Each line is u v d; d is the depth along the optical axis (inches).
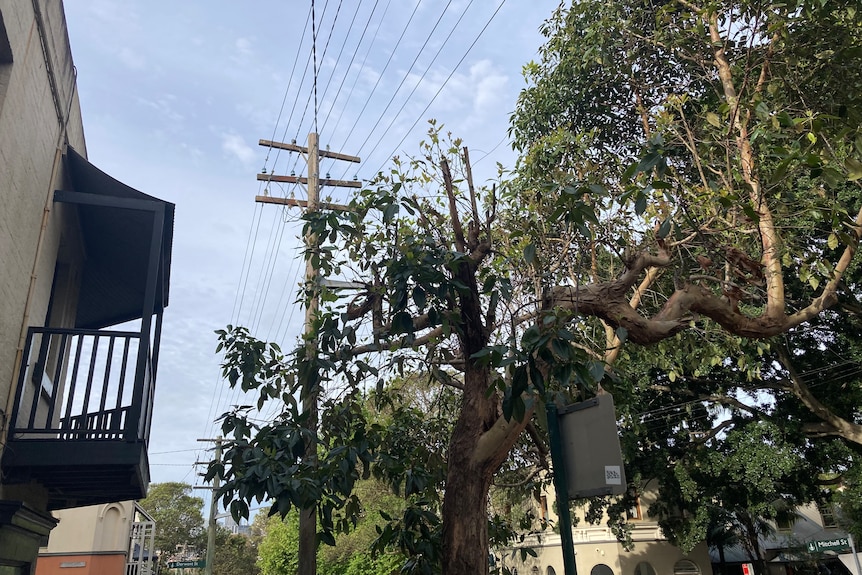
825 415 645.9
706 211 273.3
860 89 293.1
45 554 996.6
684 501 843.4
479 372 212.4
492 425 206.2
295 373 266.8
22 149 274.8
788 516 978.7
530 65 464.4
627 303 223.9
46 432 284.2
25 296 299.9
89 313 534.9
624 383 233.1
